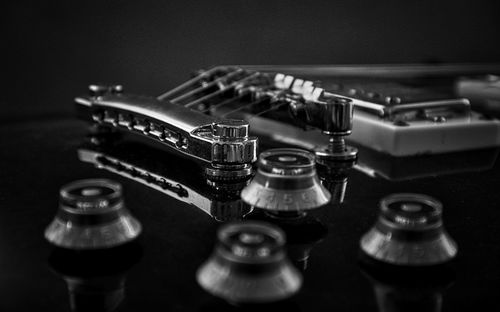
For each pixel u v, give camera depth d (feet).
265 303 0.70
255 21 2.27
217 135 1.08
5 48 2.05
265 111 1.33
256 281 0.65
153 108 1.19
